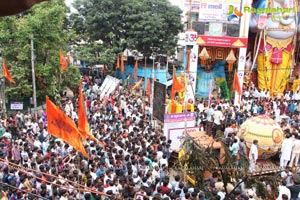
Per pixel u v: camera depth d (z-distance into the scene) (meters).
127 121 18.02
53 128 9.88
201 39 28.56
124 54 36.88
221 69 31.42
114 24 34.81
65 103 22.44
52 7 24.30
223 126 19.30
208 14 28.84
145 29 33.75
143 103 23.69
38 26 22.92
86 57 33.38
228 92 31.17
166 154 14.84
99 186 10.18
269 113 23.22
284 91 32.38
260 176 8.33
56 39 24.31
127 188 10.30
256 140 15.35
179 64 36.81
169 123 16.84
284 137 16.66
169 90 32.16
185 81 25.48
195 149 8.33
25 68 23.38
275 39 31.17
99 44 34.97
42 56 24.19
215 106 23.00
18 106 23.55
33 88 21.59
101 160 11.90
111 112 19.86
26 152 12.70
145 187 10.70
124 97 24.39
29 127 16.80
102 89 27.45
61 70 24.83
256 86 32.81
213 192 9.37
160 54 36.62
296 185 12.49
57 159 12.39
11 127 16.97
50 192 10.26
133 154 13.16
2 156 12.42
